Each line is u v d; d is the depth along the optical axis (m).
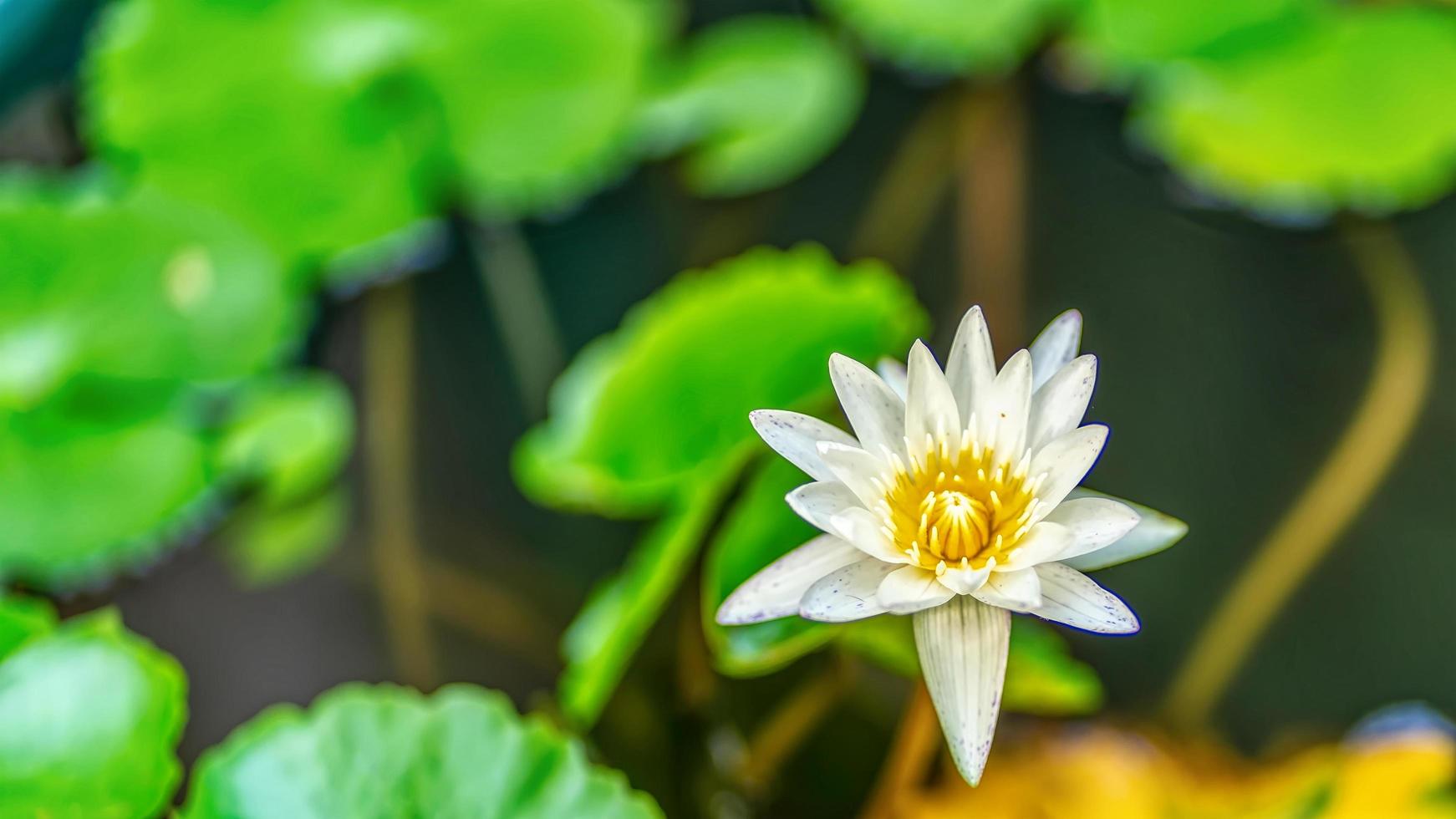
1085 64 1.95
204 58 1.75
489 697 1.62
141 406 1.71
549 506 1.75
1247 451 1.74
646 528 1.75
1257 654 1.70
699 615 1.70
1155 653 1.70
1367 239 1.78
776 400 1.67
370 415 1.76
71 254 1.71
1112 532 1.54
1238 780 1.67
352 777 1.60
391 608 1.72
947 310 1.78
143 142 1.74
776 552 1.62
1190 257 1.79
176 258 1.73
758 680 1.69
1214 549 1.72
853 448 1.55
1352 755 1.67
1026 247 1.83
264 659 1.70
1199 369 1.76
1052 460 1.55
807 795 1.67
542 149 1.79
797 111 1.92
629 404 1.66
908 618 1.62
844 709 1.69
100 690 1.61
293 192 1.75
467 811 1.60
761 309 1.67
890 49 2.02
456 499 1.75
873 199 1.90
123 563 1.71
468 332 1.79
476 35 1.77
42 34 1.79
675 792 1.67
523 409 1.77
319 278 1.77
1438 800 1.65
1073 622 1.54
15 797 1.59
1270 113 1.79
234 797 1.60
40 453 1.69
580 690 1.63
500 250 1.84
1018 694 1.65
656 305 1.80
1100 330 1.77
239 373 1.73
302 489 1.74
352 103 1.75
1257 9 1.84
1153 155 1.87
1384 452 1.74
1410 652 1.70
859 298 1.69
